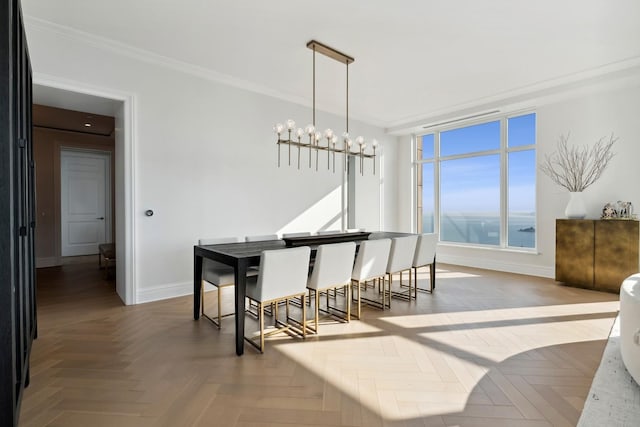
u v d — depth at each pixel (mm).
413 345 2715
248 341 2768
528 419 1761
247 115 4820
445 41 3564
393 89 5016
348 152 4043
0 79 1397
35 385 2094
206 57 3961
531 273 5371
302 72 4391
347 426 1719
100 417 1784
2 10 1401
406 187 7238
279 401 1935
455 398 1966
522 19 3146
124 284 3838
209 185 4434
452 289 4508
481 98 5391
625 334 2203
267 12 3049
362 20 3180
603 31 3354
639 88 4375
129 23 3236
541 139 5270
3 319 1407
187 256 4250
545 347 2654
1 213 1397
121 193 3932
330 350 2625
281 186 5250
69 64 3365
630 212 4363
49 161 6367
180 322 3242
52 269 5801
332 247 3053
